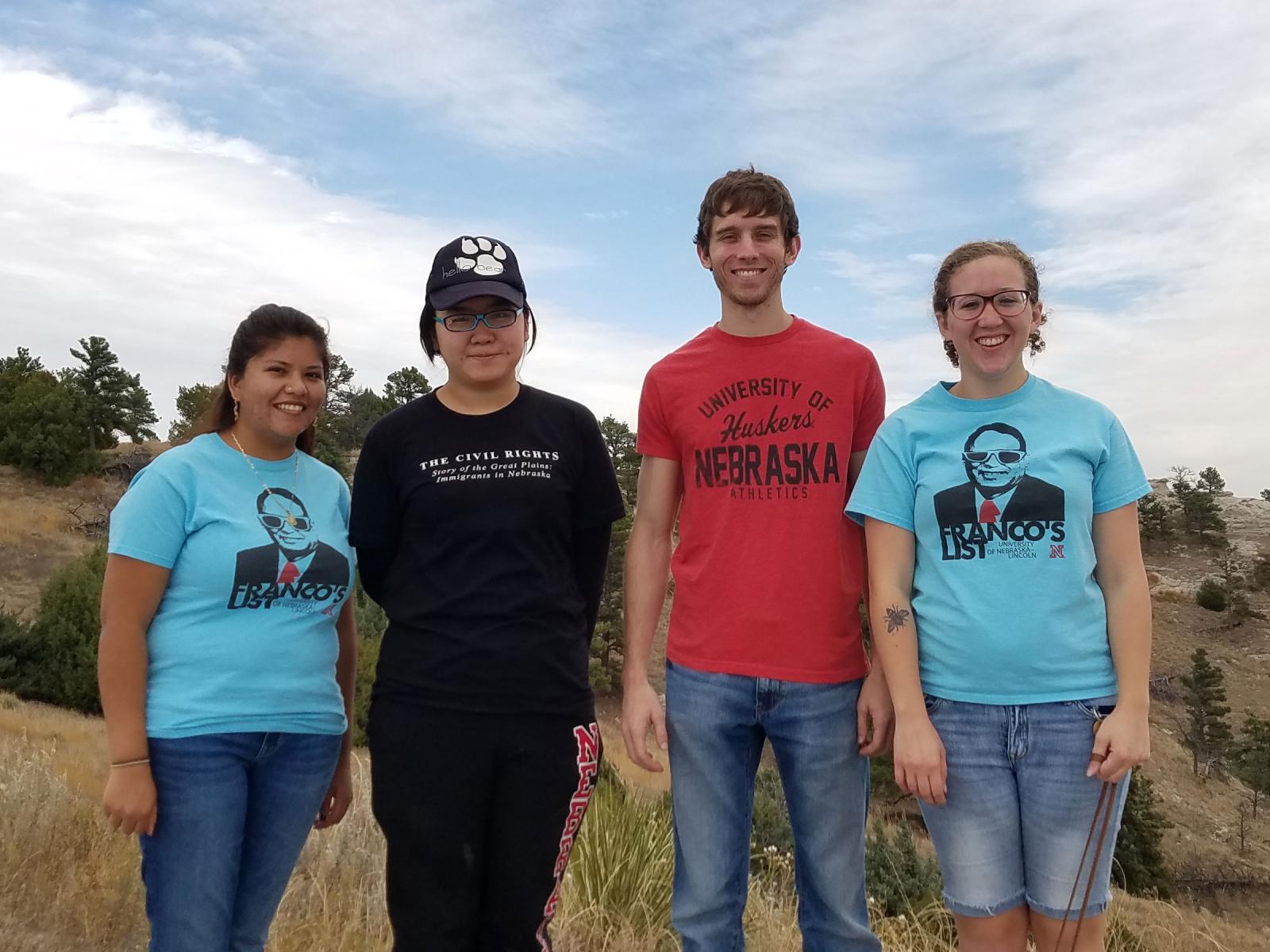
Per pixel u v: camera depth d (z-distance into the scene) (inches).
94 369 2028.8
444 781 88.9
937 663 94.7
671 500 117.4
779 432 109.6
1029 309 98.1
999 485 94.0
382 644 94.9
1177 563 3799.2
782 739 107.0
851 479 111.9
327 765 101.7
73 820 178.7
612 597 1587.1
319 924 142.6
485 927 92.0
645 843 184.2
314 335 102.9
